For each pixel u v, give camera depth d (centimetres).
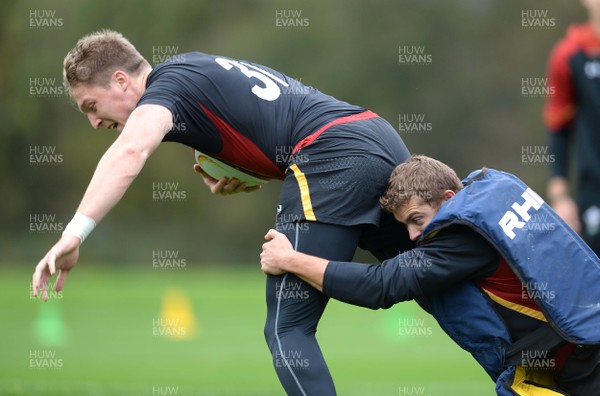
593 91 2103
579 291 1391
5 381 2525
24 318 5106
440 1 10962
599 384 1435
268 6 10975
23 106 10669
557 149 2169
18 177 10938
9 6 10675
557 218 1432
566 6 10856
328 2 10956
